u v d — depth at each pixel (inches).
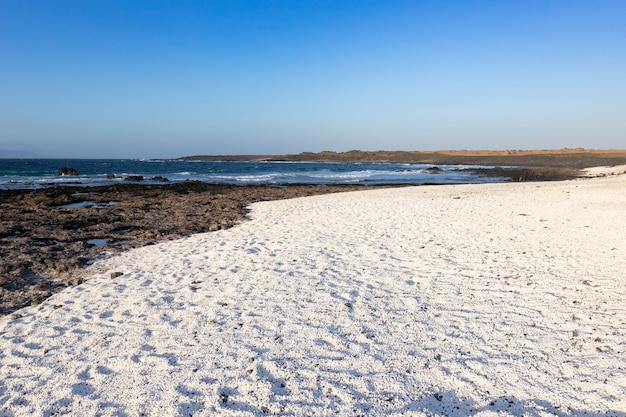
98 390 150.6
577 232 369.1
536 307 207.2
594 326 181.5
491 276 259.6
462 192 780.6
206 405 137.7
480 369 153.6
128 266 328.2
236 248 365.7
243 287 257.6
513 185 956.0
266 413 132.3
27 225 490.3
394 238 383.6
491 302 217.6
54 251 376.8
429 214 513.3
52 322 217.0
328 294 240.1
